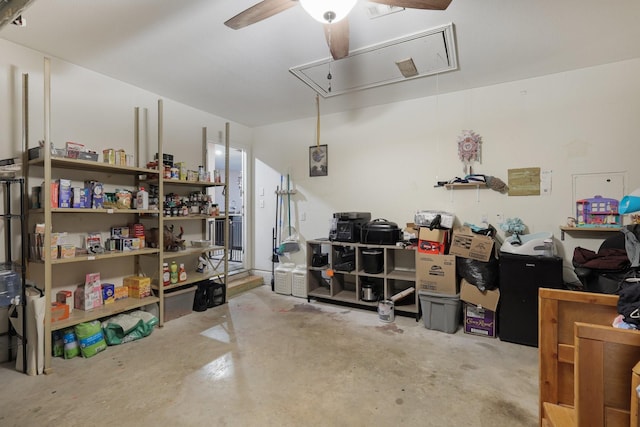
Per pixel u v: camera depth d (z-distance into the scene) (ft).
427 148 11.83
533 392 6.43
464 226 10.52
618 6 6.44
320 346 8.56
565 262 9.68
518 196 10.34
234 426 5.40
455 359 7.85
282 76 9.99
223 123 14.48
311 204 14.49
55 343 7.92
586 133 9.40
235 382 6.75
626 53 8.51
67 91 9.00
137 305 9.34
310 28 7.25
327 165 14.03
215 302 12.10
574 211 9.57
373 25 7.16
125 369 7.29
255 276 15.83
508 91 10.45
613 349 3.41
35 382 6.73
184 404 5.98
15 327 7.32
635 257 6.49
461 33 7.52
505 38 7.73
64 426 5.38
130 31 7.43
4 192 7.82
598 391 3.47
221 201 18.65
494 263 9.21
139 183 10.71
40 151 7.70
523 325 8.68
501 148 10.57
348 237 11.75
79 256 8.28
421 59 8.86
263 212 15.83
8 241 7.86
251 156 16.08
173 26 7.23
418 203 12.05
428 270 10.05
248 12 5.27
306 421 5.53
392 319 10.53
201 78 10.13
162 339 8.98
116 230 9.90
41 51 8.39
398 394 6.34
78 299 8.87
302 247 14.75
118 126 10.26
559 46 8.13
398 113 12.39
